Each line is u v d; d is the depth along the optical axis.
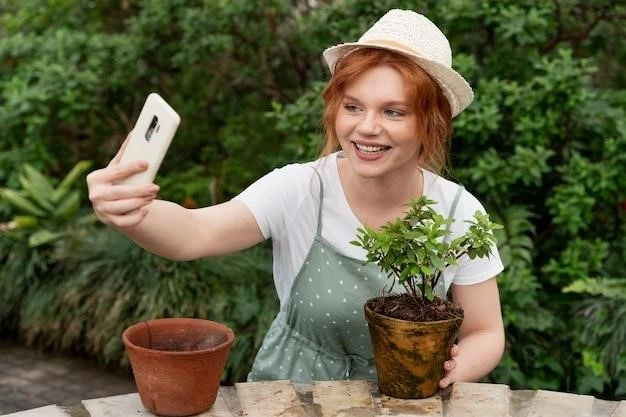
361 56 1.45
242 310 3.39
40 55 4.27
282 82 4.43
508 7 3.34
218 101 4.63
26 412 1.38
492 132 3.30
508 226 3.23
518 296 3.04
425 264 1.37
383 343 1.38
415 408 1.39
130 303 3.49
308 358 1.72
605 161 3.23
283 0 3.96
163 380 1.29
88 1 4.90
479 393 1.48
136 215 1.25
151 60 4.49
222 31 4.02
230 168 4.35
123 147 1.29
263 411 1.38
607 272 3.34
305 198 1.66
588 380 3.00
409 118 1.45
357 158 1.50
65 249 3.78
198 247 1.51
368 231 1.37
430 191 1.68
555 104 3.23
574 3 3.54
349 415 1.37
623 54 3.90
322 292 1.65
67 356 3.84
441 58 1.50
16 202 3.95
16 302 3.92
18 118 4.00
